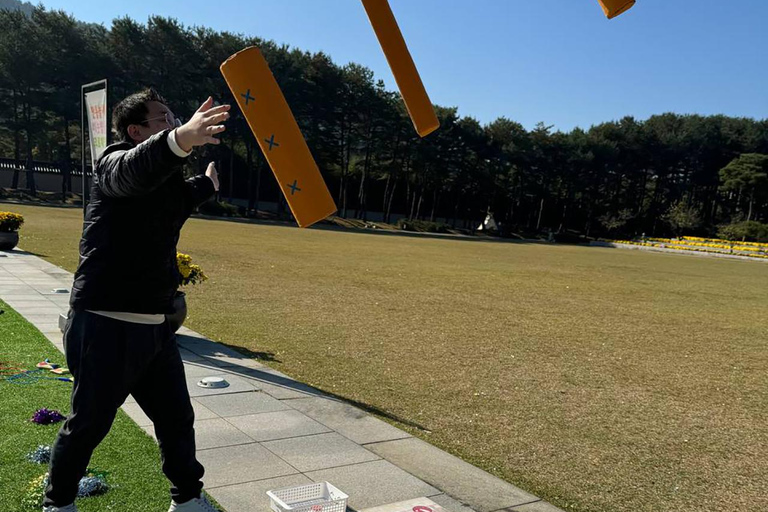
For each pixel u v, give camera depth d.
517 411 6.36
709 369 9.12
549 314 13.42
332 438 4.86
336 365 7.65
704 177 78.06
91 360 2.37
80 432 2.40
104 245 2.33
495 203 76.00
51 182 57.16
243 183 63.59
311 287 14.80
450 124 63.94
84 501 3.29
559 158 71.06
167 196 2.40
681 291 20.78
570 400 6.94
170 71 50.16
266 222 51.56
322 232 44.31
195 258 19.25
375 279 17.56
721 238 70.25
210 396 5.72
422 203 73.69
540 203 77.44
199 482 2.76
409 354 8.62
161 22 49.19
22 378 5.46
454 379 7.45
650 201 79.94
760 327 13.62
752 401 7.48
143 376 2.62
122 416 4.69
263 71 1.57
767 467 5.27
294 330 9.67
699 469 5.12
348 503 3.69
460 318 12.02
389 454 4.67
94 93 6.80
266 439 4.70
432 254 30.34
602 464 5.07
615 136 75.75
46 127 52.47
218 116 1.91
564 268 27.77
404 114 60.66
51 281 11.68
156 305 2.46
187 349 7.71
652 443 5.71
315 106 55.53
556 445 5.44
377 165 66.19
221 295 12.62
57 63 48.78
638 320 13.50
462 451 5.07
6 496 3.24
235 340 8.61
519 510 3.94
